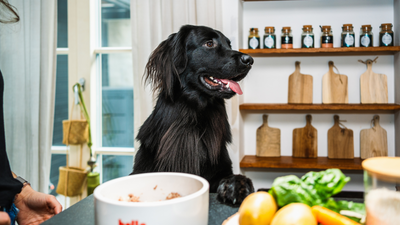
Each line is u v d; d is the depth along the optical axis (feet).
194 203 1.37
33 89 7.86
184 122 4.27
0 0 3.84
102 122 8.85
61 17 8.60
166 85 4.47
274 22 7.79
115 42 8.69
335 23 7.55
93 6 8.53
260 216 1.38
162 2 7.22
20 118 8.00
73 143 7.91
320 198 1.48
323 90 7.54
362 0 7.42
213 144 4.19
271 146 7.81
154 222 1.27
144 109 7.46
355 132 7.67
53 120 8.07
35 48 7.82
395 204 1.11
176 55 4.62
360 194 6.69
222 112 4.66
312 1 7.59
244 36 7.96
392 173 1.09
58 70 8.74
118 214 1.27
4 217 2.20
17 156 8.01
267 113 8.01
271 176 7.97
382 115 7.55
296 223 1.26
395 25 7.20
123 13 8.57
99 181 8.05
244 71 4.64
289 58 7.80
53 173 8.84
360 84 7.44
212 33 4.78
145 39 7.43
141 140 4.36
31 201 3.10
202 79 4.53
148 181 1.78
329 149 7.57
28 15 7.81
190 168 4.04
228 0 7.07
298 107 7.04
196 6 7.08
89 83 8.52
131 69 8.62
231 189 2.73
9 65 7.93
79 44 8.50
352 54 7.52
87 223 1.98
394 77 7.38
